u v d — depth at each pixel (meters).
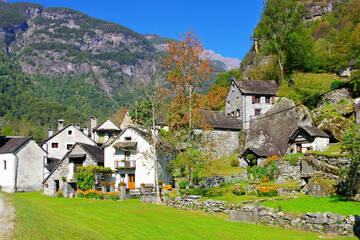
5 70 190.38
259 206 20.80
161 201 30.69
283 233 17.34
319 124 42.03
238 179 39.66
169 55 32.22
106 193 37.38
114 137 46.75
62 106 153.12
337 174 25.42
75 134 62.91
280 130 45.75
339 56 66.88
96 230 19.47
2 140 54.34
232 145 53.19
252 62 125.75
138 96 34.28
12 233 13.83
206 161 30.39
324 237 16.08
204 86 32.34
